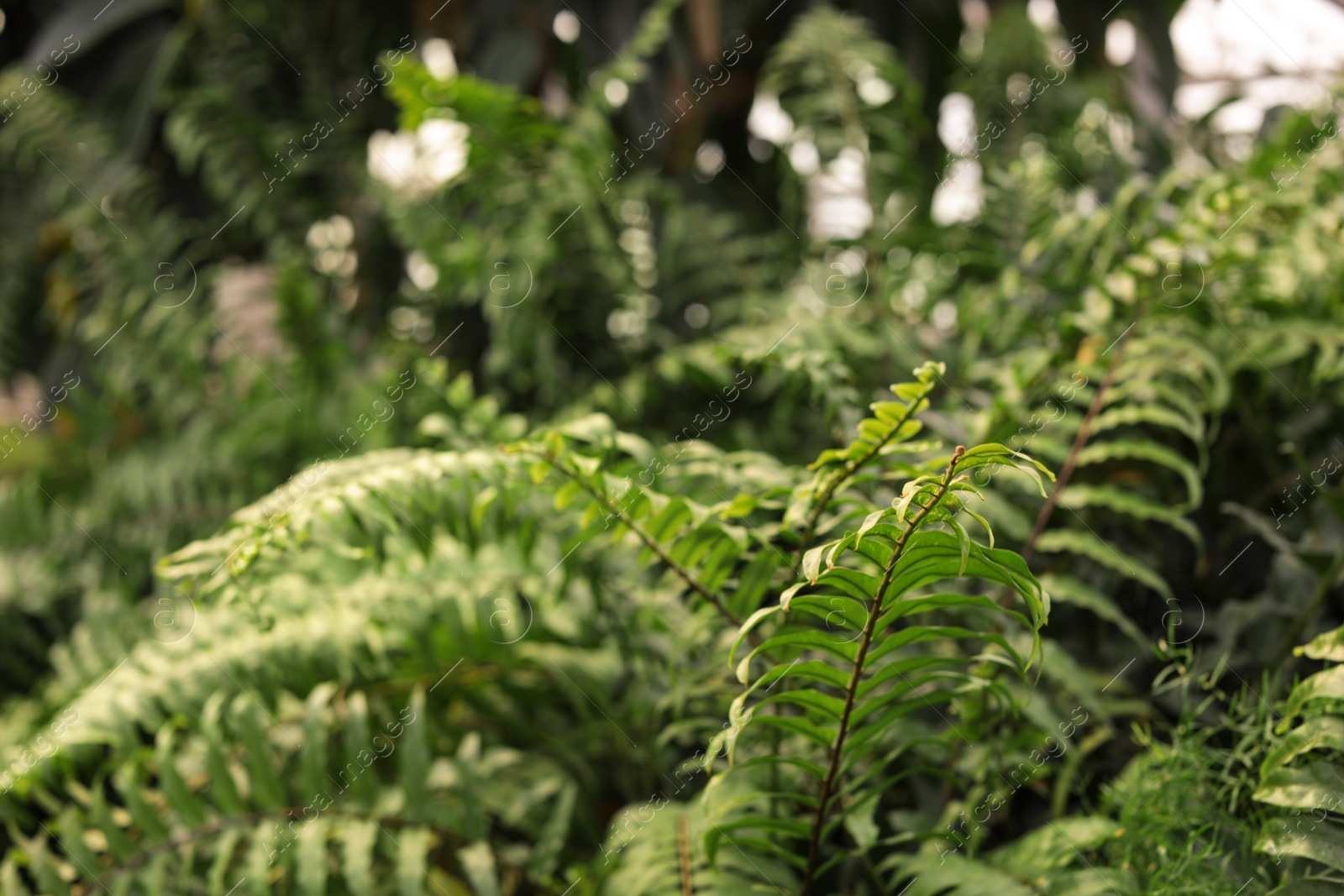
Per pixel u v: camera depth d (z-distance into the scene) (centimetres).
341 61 192
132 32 187
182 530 141
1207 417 94
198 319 157
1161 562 87
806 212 169
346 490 69
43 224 193
